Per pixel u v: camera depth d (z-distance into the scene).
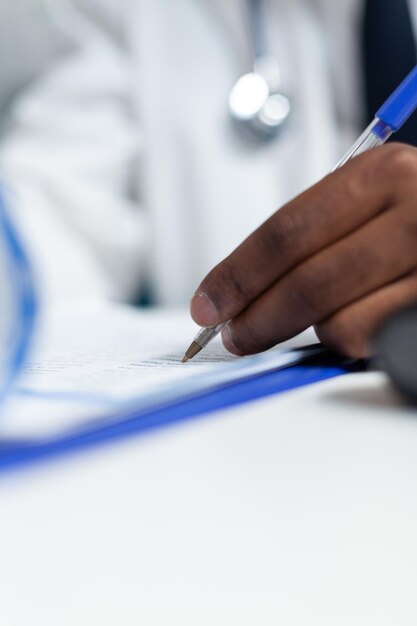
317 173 1.01
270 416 0.26
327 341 0.37
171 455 0.21
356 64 1.10
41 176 0.97
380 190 0.37
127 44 1.12
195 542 0.15
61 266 0.91
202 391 0.27
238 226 1.04
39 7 1.18
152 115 1.07
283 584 0.13
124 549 0.14
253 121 1.02
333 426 0.25
